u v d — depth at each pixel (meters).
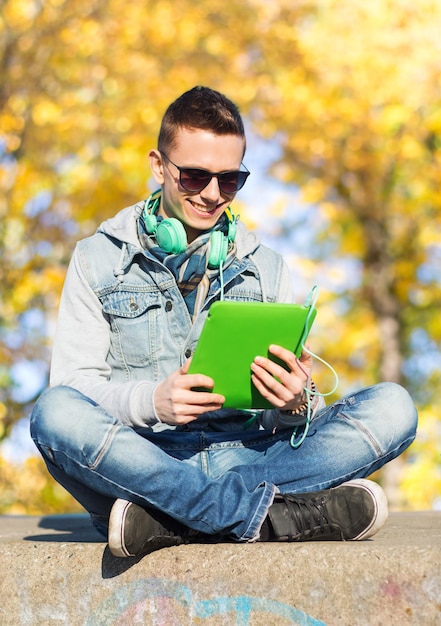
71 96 7.91
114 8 8.08
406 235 10.46
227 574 1.95
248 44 9.04
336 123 8.95
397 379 10.64
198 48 8.73
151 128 8.09
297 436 2.33
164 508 2.02
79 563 2.08
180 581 1.99
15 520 3.60
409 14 8.63
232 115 2.46
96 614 2.06
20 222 7.67
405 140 9.04
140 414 2.11
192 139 2.40
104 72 8.02
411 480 9.08
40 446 2.07
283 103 8.82
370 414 2.21
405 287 10.52
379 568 1.82
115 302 2.42
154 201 2.60
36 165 7.82
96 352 2.38
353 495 2.11
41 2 7.68
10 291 7.52
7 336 7.59
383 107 8.85
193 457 2.32
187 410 2.08
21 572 2.13
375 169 9.60
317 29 8.68
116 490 2.03
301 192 10.02
